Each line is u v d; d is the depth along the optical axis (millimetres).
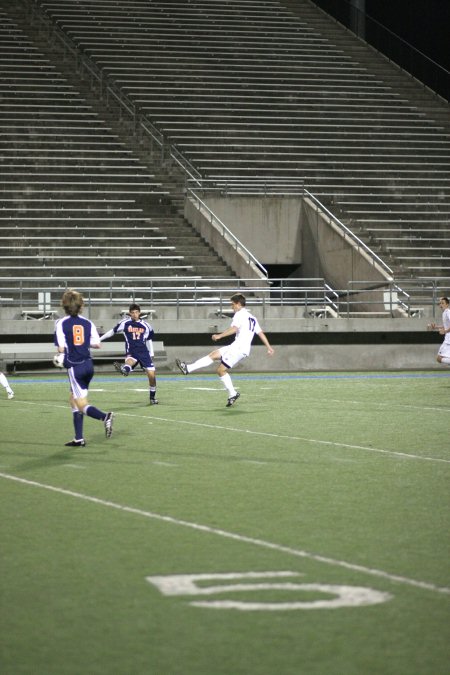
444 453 31781
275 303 88000
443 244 95500
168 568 17156
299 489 25203
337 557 17922
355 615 14469
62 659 12711
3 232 88938
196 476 27250
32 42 117938
